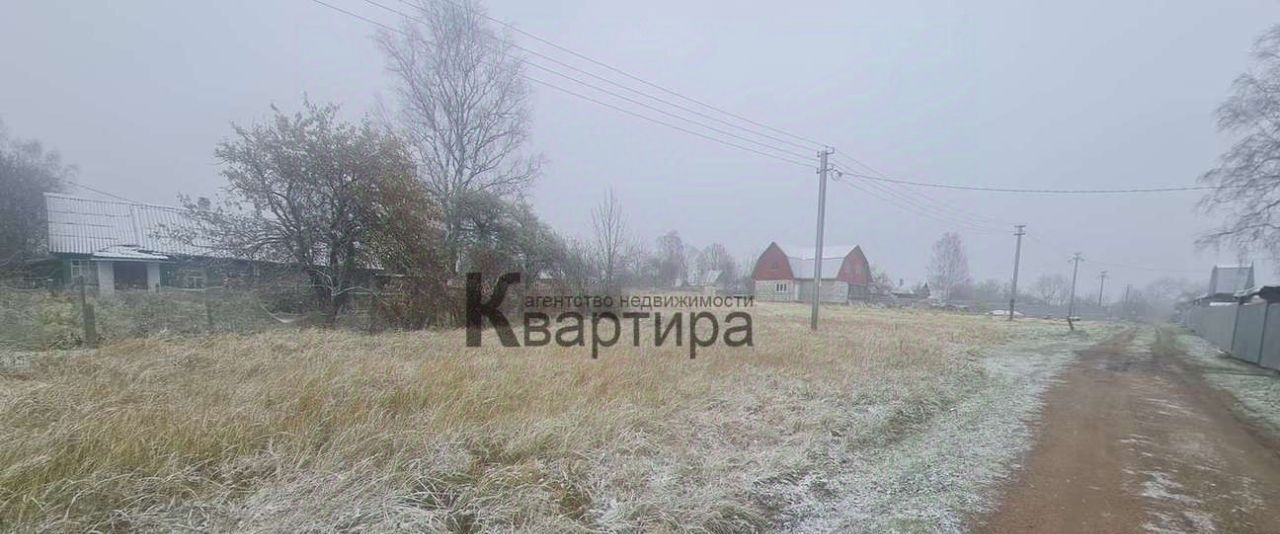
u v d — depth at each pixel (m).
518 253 19.28
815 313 17.14
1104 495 4.18
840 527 3.60
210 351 8.41
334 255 15.01
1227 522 3.73
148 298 13.60
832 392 7.30
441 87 19.86
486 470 3.91
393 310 14.45
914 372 9.28
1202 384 9.97
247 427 4.20
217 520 3.07
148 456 3.60
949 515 3.78
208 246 14.57
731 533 3.49
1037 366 11.95
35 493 3.06
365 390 5.72
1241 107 13.23
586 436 4.63
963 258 69.62
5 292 13.73
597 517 3.49
